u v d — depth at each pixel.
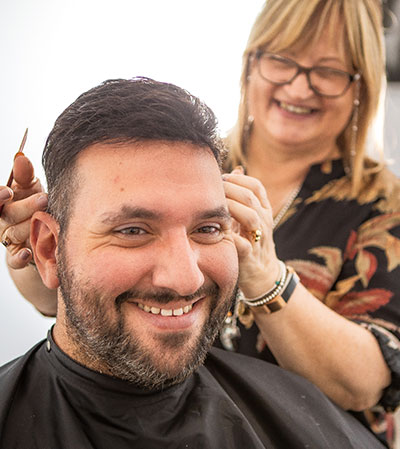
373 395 1.16
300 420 0.99
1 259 2.25
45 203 0.87
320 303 1.15
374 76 1.32
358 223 1.32
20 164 0.94
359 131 1.37
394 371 1.14
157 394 0.91
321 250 1.32
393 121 2.38
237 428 0.94
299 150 1.38
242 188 1.03
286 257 1.33
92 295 0.78
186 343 0.80
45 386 0.90
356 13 1.27
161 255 0.76
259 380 1.04
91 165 0.77
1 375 0.95
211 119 0.82
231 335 1.29
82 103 0.80
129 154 0.76
